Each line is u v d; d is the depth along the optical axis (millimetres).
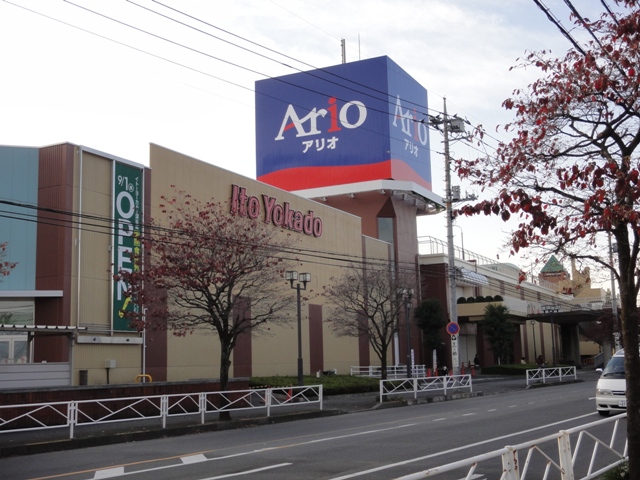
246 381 28438
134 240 29750
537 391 36062
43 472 12859
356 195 56781
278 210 40375
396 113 57000
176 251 24594
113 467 13211
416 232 60844
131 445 17344
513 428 18062
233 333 24344
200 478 11633
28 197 27281
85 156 28109
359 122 56688
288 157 58406
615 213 8828
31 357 26484
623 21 9680
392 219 57312
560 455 9297
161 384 24797
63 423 21188
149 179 30969
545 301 81688
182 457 14359
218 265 23719
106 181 28969
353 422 22000
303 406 27469
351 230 49781
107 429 19484
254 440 17438
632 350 9398
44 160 27547
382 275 41500
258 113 60125
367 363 50188
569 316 64312
